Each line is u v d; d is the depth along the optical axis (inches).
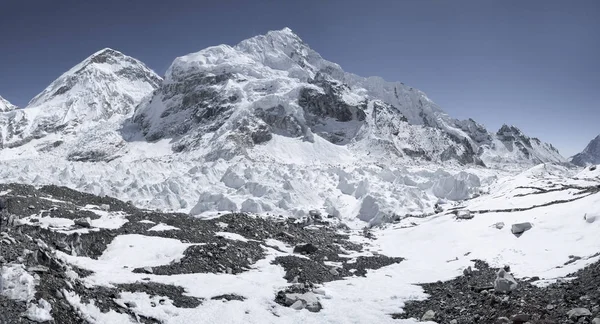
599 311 775.7
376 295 1127.0
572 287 949.2
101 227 1448.1
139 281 1036.5
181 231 1540.4
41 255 895.1
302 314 964.0
